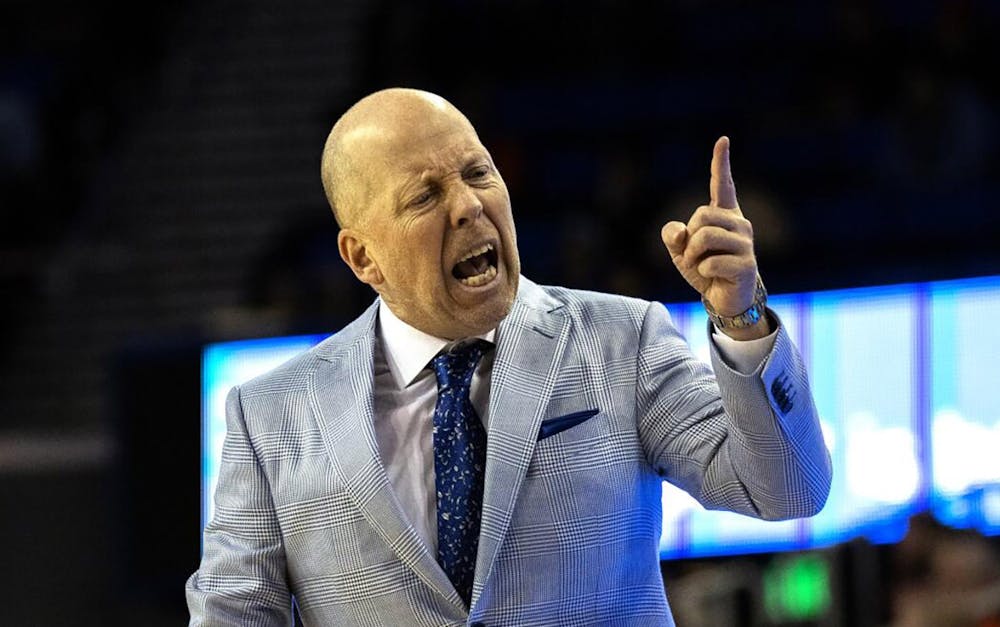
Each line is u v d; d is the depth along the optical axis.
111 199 17.48
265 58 18.77
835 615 6.88
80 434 12.32
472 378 3.96
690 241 3.51
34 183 17.17
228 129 18.03
